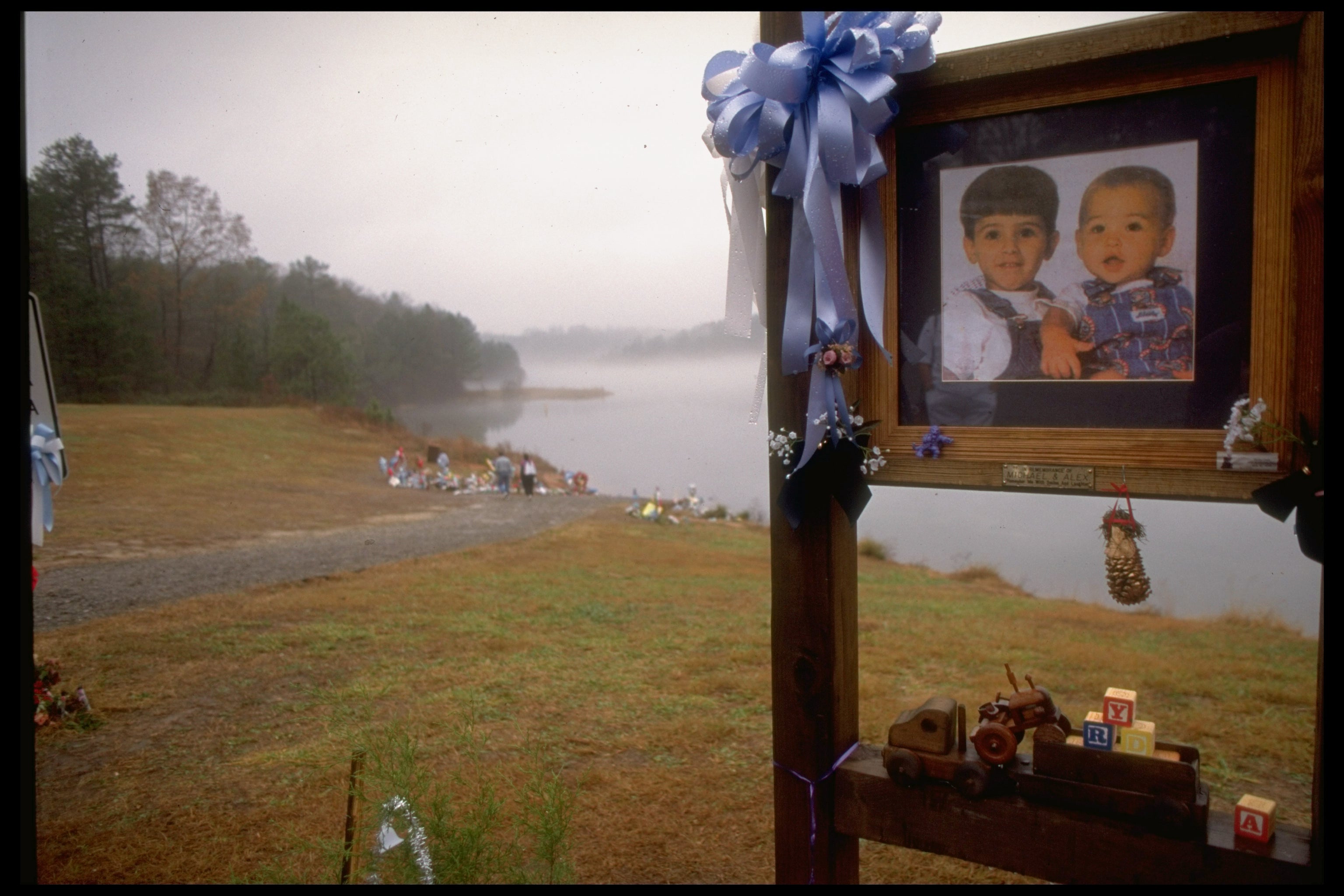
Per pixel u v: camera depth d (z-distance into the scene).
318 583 11.52
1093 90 1.60
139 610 9.47
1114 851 1.62
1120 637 8.36
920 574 15.88
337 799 3.90
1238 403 1.51
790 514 1.82
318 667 6.96
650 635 8.21
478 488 28.64
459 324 97.69
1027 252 1.70
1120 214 1.61
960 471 1.77
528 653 7.41
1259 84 1.47
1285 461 1.48
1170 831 1.58
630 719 5.35
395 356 89.88
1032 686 1.79
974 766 1.73
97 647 7.67
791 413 1.89
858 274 1.81
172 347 59.31
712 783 4.18
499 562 13.97
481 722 5.25
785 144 1.78
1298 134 1.42
